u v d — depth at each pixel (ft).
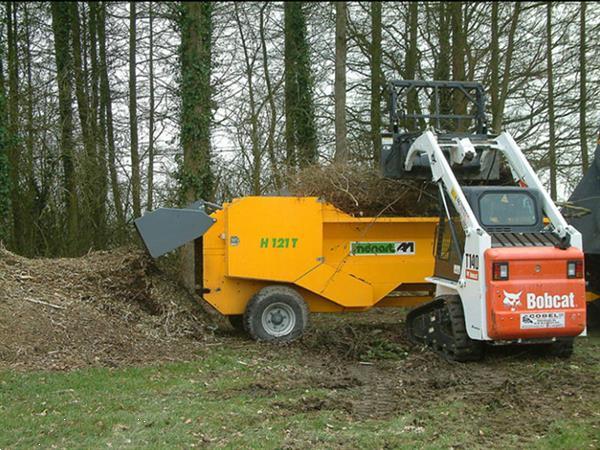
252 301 28.68
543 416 17.75
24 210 54.03
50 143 54.39
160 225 28.07
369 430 16.75
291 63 52.80
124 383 21.01
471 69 49.67
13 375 21.34
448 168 25.34
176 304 29.60
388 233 30.86
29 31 56.80
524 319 22.36
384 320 36.06
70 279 29.25
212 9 50.19
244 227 29.12
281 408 18.54
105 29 58.18
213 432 16.55
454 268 25.12
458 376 22.21
